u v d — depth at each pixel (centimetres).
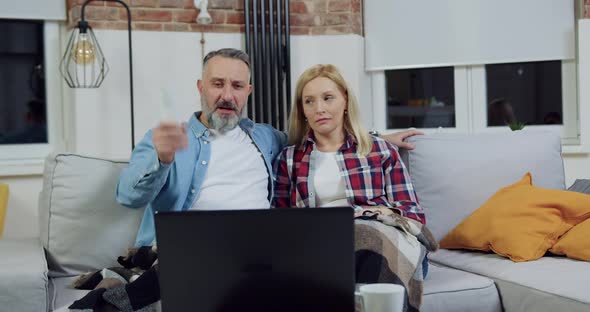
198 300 146
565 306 195
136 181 209
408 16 459
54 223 242
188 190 234
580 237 236
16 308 195
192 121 244
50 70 423
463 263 248
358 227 210
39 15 411
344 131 257
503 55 443
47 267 221
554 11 434
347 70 454
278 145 264
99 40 406
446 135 284
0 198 366
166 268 146
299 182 248
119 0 374
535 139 283
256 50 436
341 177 246
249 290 145
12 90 421
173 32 425
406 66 462
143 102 418
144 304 195
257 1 439
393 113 473
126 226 246
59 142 426
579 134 435
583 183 278
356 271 205
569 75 439
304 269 144
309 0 453
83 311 192
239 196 238
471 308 215
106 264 243
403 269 205
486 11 444
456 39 450
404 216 233
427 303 210
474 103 457
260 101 442
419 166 277
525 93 451
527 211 248
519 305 212
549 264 230
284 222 144
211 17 434
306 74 252
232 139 246
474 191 273
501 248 245
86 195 243
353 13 454
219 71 238
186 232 145
